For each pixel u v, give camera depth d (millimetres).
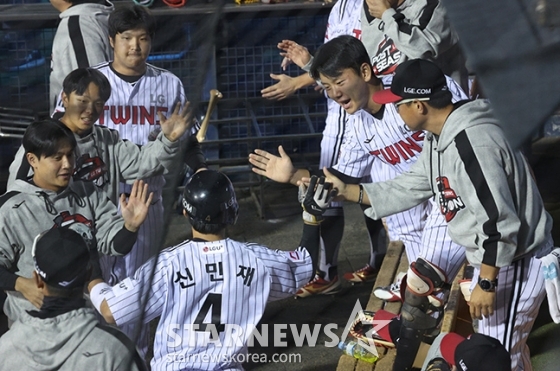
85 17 14430
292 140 20719
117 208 12062
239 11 18422
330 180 10758
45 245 9422
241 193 20359
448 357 9633
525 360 11555
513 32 2764
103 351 9359
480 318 10383
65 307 9477
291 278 10070
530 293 10531
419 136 12320
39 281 9430
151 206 12023
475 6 2861
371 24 13836
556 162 13664
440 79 9594
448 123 9633
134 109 13227
